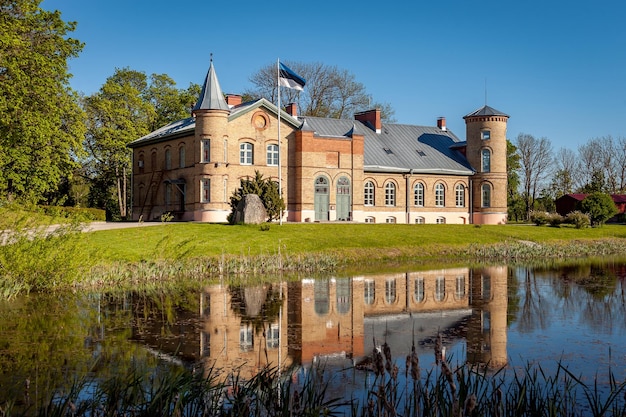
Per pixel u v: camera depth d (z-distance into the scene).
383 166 52.97
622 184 87.00
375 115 57.12
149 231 34.88
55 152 43.69
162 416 8.64
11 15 40.56
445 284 24.81
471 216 57.62
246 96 67.56
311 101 67.88
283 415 8.34
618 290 23.25
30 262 21.50
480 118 57.22
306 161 48.38
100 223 43.44
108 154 57.41
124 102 58.06
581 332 15.80
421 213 55.16
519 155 84.50
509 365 12.54
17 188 41.88
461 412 7.74
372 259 33.81
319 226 39.91
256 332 15.72
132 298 20.78
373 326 16.66
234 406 9.04
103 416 8.77
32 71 40.25
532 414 8.94
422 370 12.12
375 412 9.41
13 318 17.16
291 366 12.48
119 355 13.20
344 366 12.53
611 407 9.94
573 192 88.25
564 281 25.83
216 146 44.69
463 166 57.56
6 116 38.25
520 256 37.28
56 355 13.16
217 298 20.97
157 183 51.06
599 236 46.16
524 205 85.00
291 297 21.33
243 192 39.75
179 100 63.34
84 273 23.34
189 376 10.03
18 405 9.91
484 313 18.61
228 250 31.86
